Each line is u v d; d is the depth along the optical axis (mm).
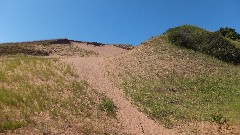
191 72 42219
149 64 44562
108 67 43469
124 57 48719
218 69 44688
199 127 26953
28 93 24969
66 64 40312
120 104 30375
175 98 33844
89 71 39781
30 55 56094
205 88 37219
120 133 23328
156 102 32250
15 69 31266
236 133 25422
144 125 26531
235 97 34531
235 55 50375
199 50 51562
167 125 27281
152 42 54406
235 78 41375
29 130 19406
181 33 54656
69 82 31859
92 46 73750
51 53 61469
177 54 48812
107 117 25953
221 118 28625
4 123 19094
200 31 55469
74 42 73188
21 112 21344
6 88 25031
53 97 25953
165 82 38312
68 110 24484
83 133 21172
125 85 36406
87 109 26078
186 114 29797
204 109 31312
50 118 21938
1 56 50438
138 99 32469
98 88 33469
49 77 31328
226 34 62844
